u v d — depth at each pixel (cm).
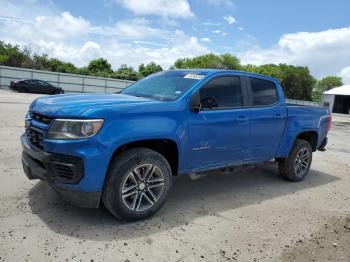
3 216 394
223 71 503
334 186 645
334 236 418
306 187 620
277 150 586
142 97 469
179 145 429
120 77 6366
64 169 365
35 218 396
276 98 580
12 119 1133
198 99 452
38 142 390
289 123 596
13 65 5206
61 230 373
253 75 548
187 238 381
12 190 473
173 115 421
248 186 593
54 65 5944
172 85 479
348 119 3275
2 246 332
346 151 1068
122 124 378
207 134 460
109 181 381
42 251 330
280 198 544
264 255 360
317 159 895
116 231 381
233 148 503
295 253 370
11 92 2934
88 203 373
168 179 427
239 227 420
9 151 680
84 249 340
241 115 505
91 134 360
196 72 502
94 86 4175
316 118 658
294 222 451
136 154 393
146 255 339
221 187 573
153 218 423
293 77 7712
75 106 374
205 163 474
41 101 419
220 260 342
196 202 492
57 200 448
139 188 405
